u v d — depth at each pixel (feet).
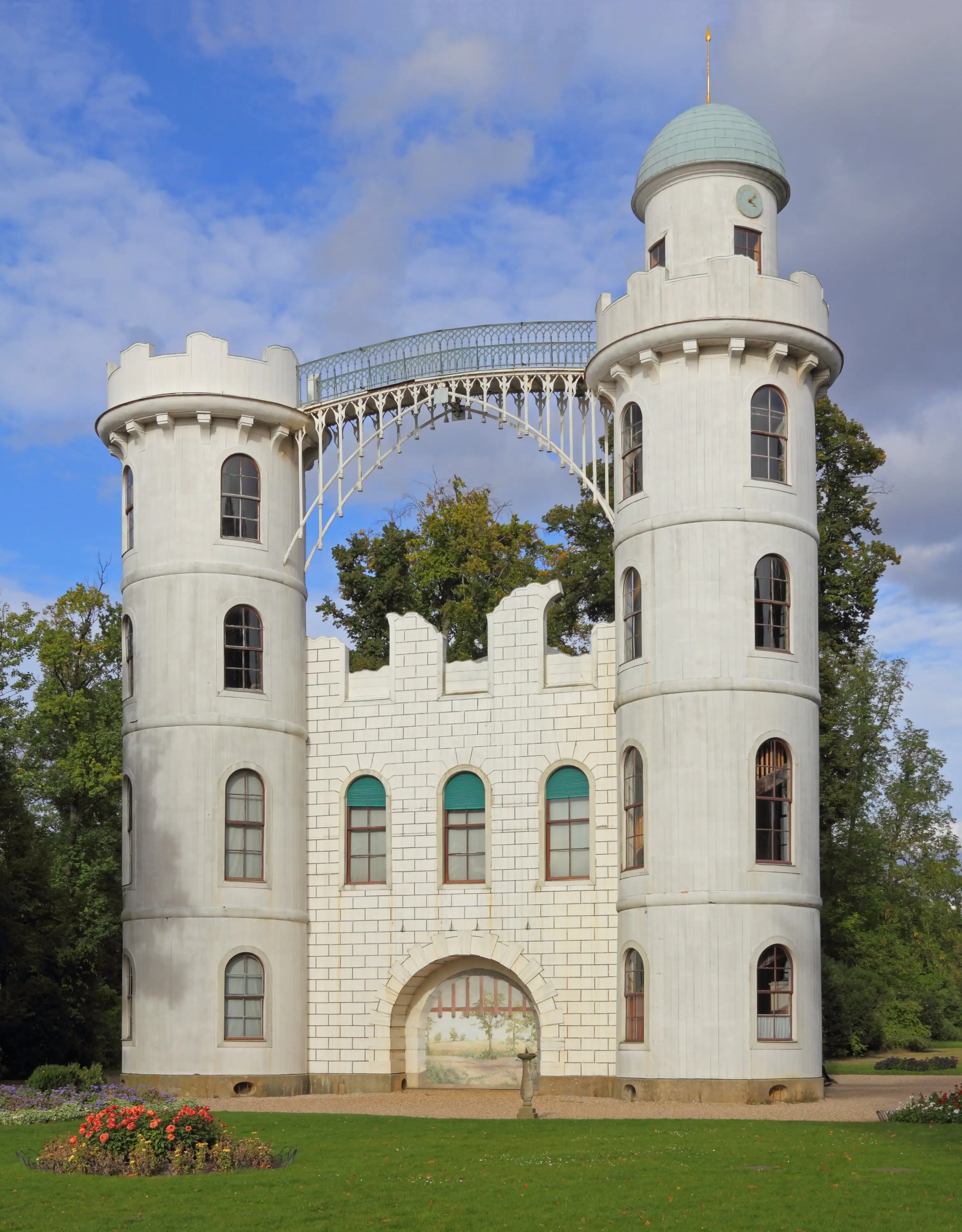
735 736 111.65
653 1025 110.32
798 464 117.80
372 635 191.52
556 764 122.62
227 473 130.82
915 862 238.89
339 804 130.21
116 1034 179.93
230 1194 65.36
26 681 201.57
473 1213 60.80
